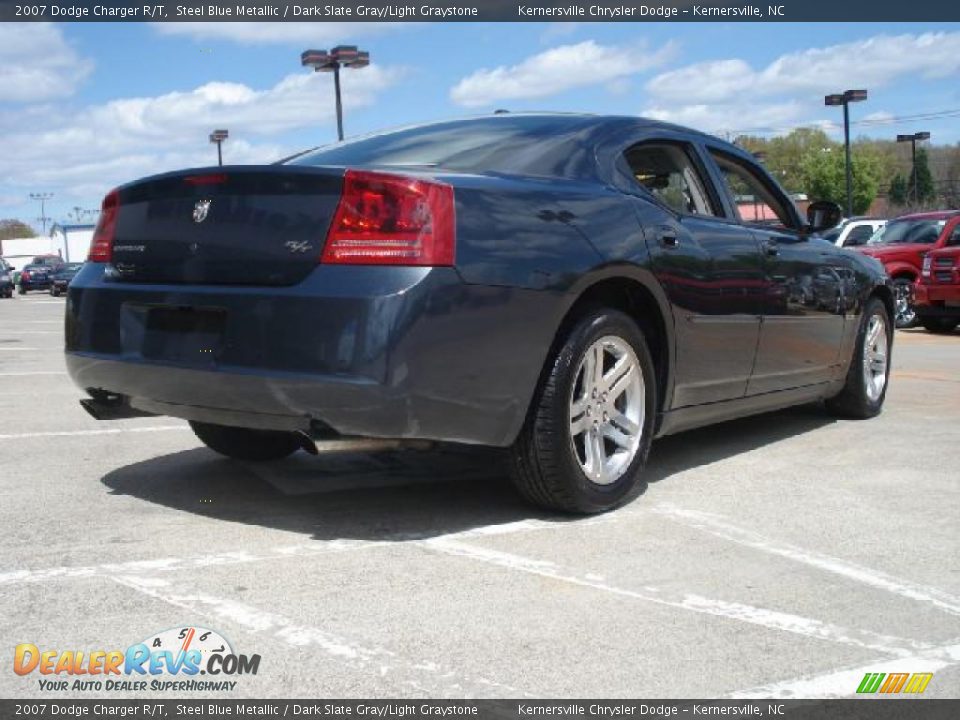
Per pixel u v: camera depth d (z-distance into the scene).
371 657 2.58
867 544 3.57
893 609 2.96
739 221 4.86
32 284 46.69
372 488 4.29
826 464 4.84
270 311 3.26
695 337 4.28
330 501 4.06
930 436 5.54
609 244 3.78
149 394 3.66
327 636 2.70
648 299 4.07
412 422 3.22
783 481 4.48
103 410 4.07
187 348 3.47
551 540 3.56
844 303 5.60
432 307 3.19
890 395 7.16
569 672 2.51
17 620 2.78
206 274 3.47
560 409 3.62
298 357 3.21
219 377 3.34
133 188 3.76
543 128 4.20
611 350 3.89
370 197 3.22
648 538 3.60
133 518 3.78
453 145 4.13
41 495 4.11
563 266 3.55
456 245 3.26
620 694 2.41
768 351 4.88
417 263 3.19
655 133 4.51
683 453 5.12
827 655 2.64
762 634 2.77
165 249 3.60
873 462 4.88
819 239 5.68
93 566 3.22
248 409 3.38
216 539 3.52
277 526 3.70
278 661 2.55
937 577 3.24
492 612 2.88
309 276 3.25
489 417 3.42
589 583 3.13
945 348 11.20
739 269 4.57
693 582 3.16
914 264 14.67
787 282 4.98
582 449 3.84
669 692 2.42
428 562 3.30
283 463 4.77
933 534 3.70
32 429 5.70
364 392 3.14
